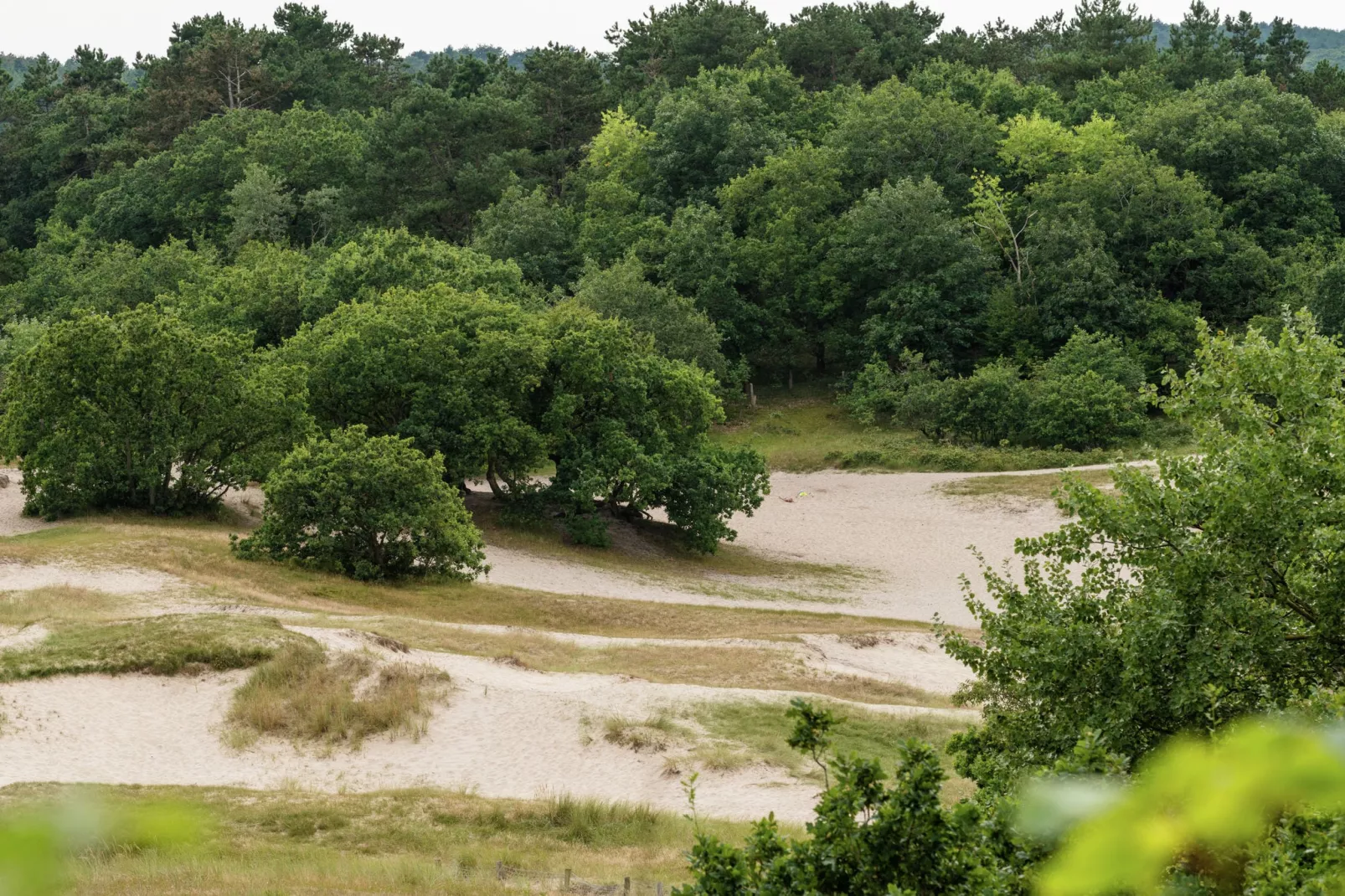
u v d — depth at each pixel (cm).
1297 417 1794
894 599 5425
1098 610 1867
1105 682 1762
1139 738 1669
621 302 8925
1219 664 1584
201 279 9506
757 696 3416
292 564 4562
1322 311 8256
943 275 9594
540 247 10356
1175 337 9175
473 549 4816
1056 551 1961
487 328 6334
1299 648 1623
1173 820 159
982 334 9775
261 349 6550
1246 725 164
